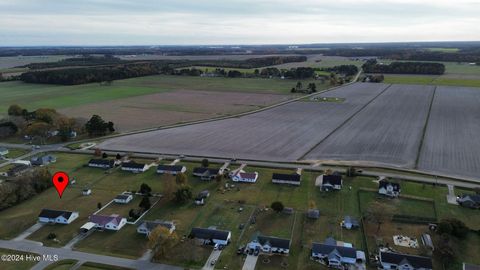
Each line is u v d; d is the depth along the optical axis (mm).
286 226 70750
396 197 81750
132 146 120688
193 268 58312
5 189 80812
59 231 70188
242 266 58844
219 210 77250
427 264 57344
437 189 85562
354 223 69875
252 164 102438
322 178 91438
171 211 77312
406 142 121312
